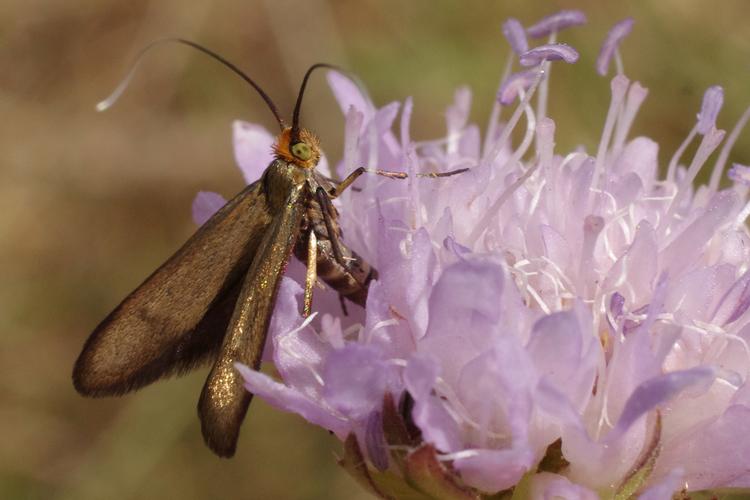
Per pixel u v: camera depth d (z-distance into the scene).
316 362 0.08
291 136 0.08
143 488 0.11
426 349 0.07
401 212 0.08
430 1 0.12
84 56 0.13
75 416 0.12
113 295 0.13
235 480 0.11
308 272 0.08
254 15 0.13
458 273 0.07
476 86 0.12
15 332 0.12
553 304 0.08
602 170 0.08
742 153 0.11
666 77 0.11
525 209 0.08
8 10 0.13
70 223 0.13
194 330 0.08
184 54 0.13
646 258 0.08
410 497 0.07
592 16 0.11
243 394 0.07
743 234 0.08
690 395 0.07
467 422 0.07
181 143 0.13
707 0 0.11
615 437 0.07
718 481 0.07
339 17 0.13
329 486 0.11
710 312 0.08
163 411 0.11
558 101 0.11
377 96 0.12
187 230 0.13
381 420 0.07
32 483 0.11
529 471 0.07
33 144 0.13
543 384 0.07
